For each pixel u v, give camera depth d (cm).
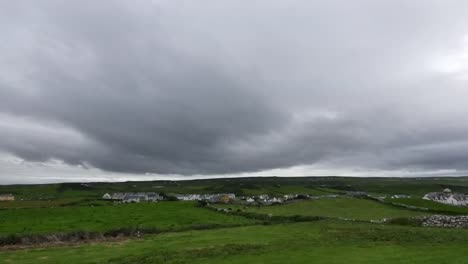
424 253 3581
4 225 6053
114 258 3491
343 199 10444
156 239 4759
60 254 3769
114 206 9506
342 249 3828
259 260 3316
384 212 7931
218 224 6562
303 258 3381
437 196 15575
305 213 7938
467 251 3656
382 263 3156
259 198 16275
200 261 3312
